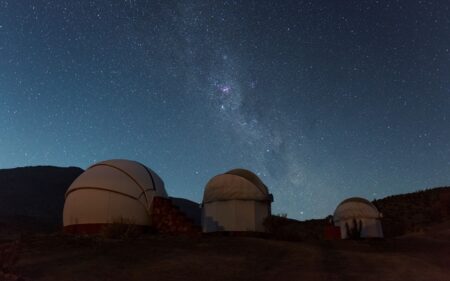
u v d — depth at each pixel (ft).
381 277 41.42
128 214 72.33
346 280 39.65
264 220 79.66
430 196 170.30
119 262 45.11
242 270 43.01
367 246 70.08
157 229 74.23
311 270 43.75
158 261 46.29
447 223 114.32
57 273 38.78
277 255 52.29
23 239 58.85
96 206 71.51
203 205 82.74
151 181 78.84
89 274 39.01
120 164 78.33
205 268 43.47
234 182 80.07
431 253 61.93
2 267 39.14
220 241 62.95
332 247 66.03
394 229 112.06
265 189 84.12
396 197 185.37
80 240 57.98
